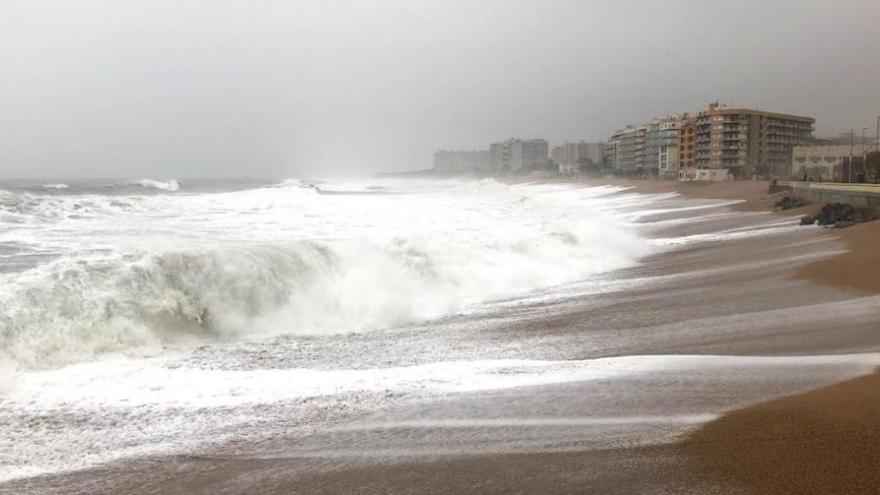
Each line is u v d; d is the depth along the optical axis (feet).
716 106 486.79
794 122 459.73
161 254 34.96
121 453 19.56
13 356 26.94
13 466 18.69
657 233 103.09
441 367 29.04
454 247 58.13
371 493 16.69
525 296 48.70
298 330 36.68
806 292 44.32
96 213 86.17
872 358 28.27
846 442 18.76
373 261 47.57
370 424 21.54
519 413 22.26
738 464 17.60
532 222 88.22
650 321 38.81
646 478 16.98
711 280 52.75
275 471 18.13
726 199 197.88
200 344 32.71
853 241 67.77
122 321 31.07
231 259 37.40
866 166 258.16
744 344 32.24
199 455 19.33
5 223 70.90
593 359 30.22
